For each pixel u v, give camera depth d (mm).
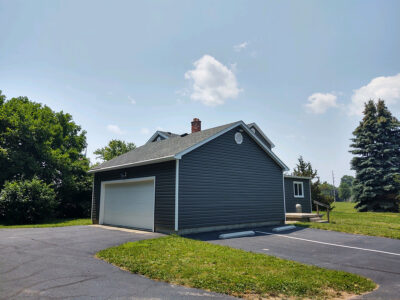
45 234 10297
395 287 5016
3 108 20453
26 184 16672
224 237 10008
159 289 4629
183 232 10516
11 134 19734
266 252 7742
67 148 26969
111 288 4633
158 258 6535
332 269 6137
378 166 30406
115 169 14680
